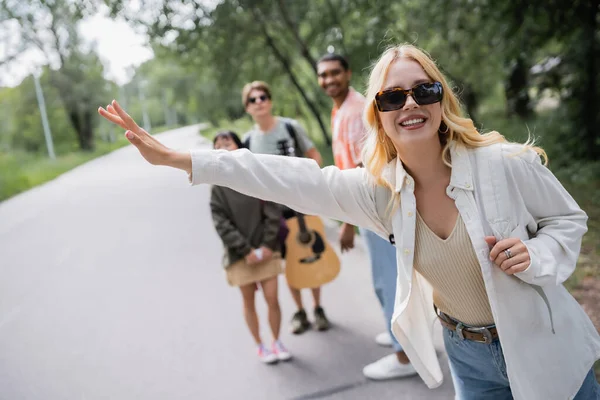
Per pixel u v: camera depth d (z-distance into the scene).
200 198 10.63
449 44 10.33
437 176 1.62
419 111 1.54
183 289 5.11
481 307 1.69
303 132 3.93
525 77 12.31
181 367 3.56
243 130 33.88
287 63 14.29
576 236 1.58
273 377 3.31
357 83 11.82
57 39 31.97
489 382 1.84
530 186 1.55
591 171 7.56
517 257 1.45
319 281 3.65
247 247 3.27
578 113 8.38
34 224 9.61
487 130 1.96
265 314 4.29
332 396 3.03
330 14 11.82
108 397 3.29
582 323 1.68
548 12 7.25
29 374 3.67
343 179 1.76
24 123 36.25
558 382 1.59
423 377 1.93
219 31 12.52
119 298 5.04
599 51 7.82
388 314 3.02
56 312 4.84
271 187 1.70
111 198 12.00
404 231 1.65
